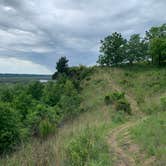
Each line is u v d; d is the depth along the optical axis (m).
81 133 13.98
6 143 18.94
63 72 59.34
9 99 41.06
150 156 10.11
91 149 11.05
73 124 22.05
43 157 10.20
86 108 34.34
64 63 61.28
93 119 23.83
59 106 33.75
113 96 33.12
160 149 10.33
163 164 9.15
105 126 18.31
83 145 11.48
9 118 20.97
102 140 12.94
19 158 10.88
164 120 15.42
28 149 11.79
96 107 33.09
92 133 13.95
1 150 18.42
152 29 61.72
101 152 11.07
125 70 55.59
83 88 49.19
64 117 29.33
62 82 51.66
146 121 16.55
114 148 11.94
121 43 61.56
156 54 55.72
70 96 39.22
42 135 19.83
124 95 36.66
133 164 9.83
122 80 48.00
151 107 26.91
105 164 9.79
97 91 43.88
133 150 11.31
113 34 62.06
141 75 49.75
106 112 27.45
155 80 44.59
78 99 38.34
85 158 10.16
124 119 23.56
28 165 9.90
